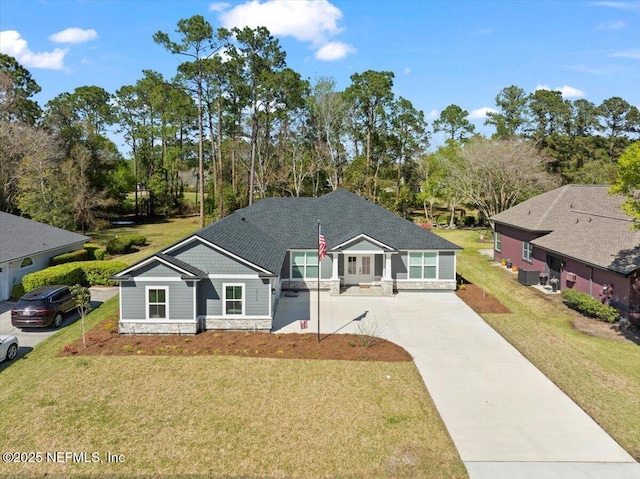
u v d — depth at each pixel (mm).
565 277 25375
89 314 21609
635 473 9836
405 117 63812
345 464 10102
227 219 25781
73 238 32031
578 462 10219
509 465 10109
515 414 12328
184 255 19141
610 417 12188
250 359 16078
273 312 21562
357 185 56125
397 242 26453
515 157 45500
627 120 70750
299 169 60094
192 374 14766
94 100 64750
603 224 25172
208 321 19266
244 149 61438
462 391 13688
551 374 14930
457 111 72500
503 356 16500
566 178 59219
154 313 18734
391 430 11469
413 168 68562
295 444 10836
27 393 13391
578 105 71438
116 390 13602
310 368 15305
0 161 43000
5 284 24406
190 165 72688
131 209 70938
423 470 9914
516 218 32906
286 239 27234
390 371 15117
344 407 12625
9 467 9945
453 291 26469
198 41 42500
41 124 51188
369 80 59031
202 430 11422
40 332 19016
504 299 24969
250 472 9828
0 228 27906
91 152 55125
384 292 25609
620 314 20391
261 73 50719
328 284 26859
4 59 50250
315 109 57656
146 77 61188
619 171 16906
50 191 41250
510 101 68875
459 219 60438
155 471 9852
